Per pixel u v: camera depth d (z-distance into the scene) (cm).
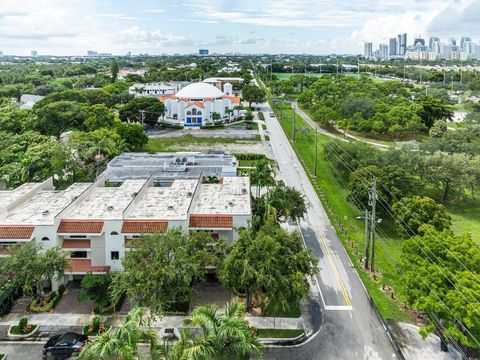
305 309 4584
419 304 3788
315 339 4116
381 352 3934
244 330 2725
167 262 4006
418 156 8100
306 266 4153
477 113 13200
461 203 7756
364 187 6812
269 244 4072
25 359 3800
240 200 5719
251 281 3984
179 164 8769
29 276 4081
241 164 10312
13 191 5938
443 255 4194
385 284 5097
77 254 4944
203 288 4897
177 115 15675
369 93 17350
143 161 9112
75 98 14888
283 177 9431
